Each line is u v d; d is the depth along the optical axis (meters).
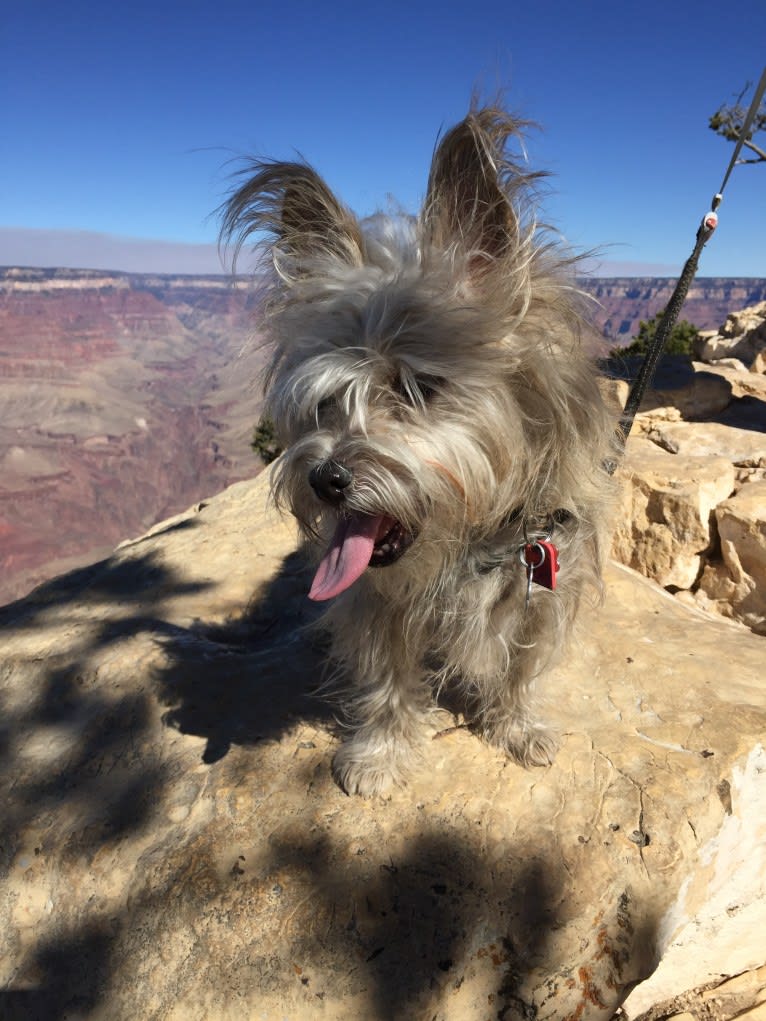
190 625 0.70
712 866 0.48
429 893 0.43
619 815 0.47
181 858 0.46
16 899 0.48
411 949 0.42
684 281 0.60
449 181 0.43
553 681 0.59
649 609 0.70
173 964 0.43
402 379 0.41
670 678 0.59
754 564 0.81
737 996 0.59
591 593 0.60
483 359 0.41
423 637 0.50
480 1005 0.41
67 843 0.50
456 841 0.46
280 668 0.62
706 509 0.85
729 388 1.27
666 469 0.89
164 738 0.56
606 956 0.43
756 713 0.54
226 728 0.56
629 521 0.87
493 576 0.46
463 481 0.41
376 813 0.48
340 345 0.43
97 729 0.58
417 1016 0.40
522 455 0.43
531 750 0.51
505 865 0.44
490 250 0.42
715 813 0.48
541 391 0.42
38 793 0.54
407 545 0.42
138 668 0.63
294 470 0.43
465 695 0.57
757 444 1.03
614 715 0.55
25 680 0.65
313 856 0.45
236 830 0.48
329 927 0.43
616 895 0.44
